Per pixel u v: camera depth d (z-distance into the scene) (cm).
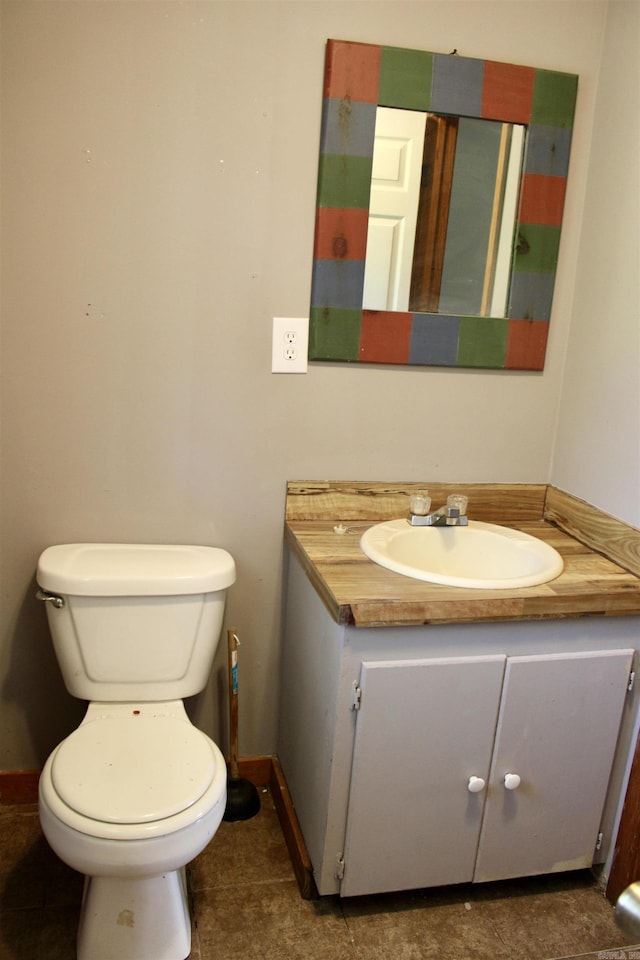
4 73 150
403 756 146
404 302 176
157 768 137
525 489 196
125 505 176
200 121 160
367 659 139
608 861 167
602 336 173
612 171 169
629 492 162
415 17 164
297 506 184
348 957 147
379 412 183
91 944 139
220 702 195
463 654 145
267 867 170
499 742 151
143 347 168
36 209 157
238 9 156
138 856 123
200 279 167
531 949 151
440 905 162
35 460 170
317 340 173
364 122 164
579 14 171
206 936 150
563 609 145
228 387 174
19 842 173
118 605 159
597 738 157
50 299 162
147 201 161
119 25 152
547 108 172
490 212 175
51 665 182
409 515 180
